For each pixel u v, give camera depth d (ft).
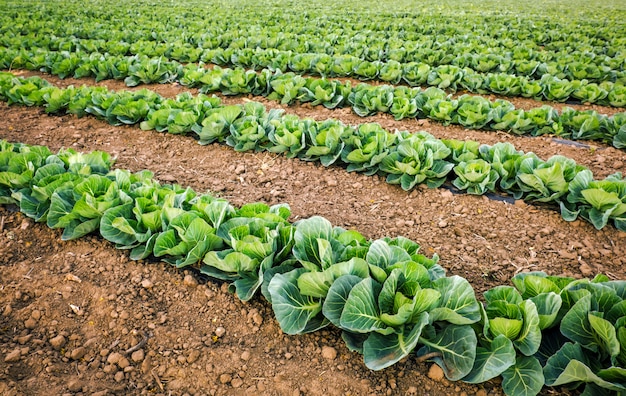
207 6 70.54
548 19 58.65
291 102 27.07
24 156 15.97
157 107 23.36
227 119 21.48
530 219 16.16
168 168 19.88
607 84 28.07
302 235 11.55
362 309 9.66
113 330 11.21
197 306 11.95
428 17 57.77
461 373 9.11
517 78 28.71
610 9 77.36
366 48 35.83
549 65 31.24
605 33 45.57
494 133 23.22
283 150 20.38
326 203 17.30
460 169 17.39
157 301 12.09
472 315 9.78
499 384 9.69
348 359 10.43
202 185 18.49
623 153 20.99
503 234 15.51
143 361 10.39
